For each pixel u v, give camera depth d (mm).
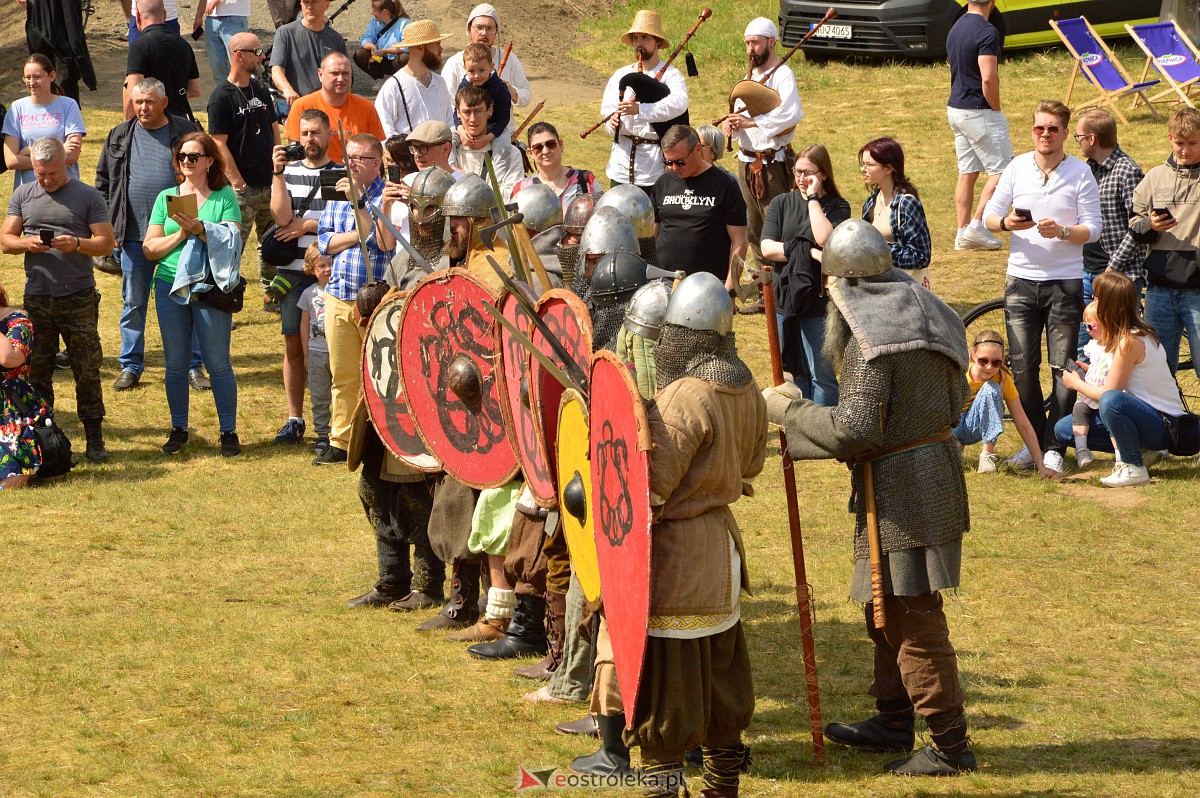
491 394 12141
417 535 14188
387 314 13312
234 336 26406
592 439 9383
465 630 13578
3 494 18734
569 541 10156
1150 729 11234
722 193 19125
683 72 45281
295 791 9906
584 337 10305
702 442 9055
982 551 16188
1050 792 9953
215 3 35250
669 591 9055
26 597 14742
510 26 50219
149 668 12648
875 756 10875
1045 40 43406
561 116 40781
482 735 11102
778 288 18938
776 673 12656
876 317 10078
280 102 30516
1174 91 37531
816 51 45000
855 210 31656
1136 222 19859
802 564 10555
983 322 25469
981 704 11797
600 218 11570
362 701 11852
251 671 12570
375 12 33969
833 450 10102
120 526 17406
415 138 17375
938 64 44250
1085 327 21438
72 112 26797
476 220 12797
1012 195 19953
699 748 10750
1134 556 15992
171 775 10219
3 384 19359
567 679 11758
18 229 20188
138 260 23219
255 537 17078
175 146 21266
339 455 20469
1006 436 21500
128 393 23406
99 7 49406
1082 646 13266
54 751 10695
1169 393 19062
